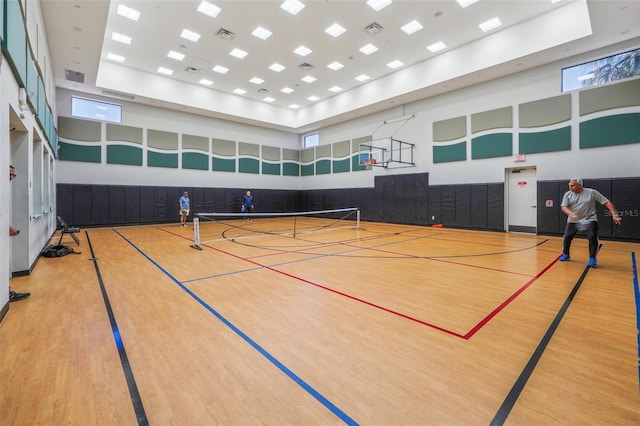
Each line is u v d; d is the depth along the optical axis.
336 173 17.09
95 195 12.14
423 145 12.88
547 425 1.65
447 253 6.75
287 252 6.90
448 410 1.78
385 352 2.47
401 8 8.20
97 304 3.56
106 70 11.35
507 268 5.31
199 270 5.21
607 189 8.41
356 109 14.16
